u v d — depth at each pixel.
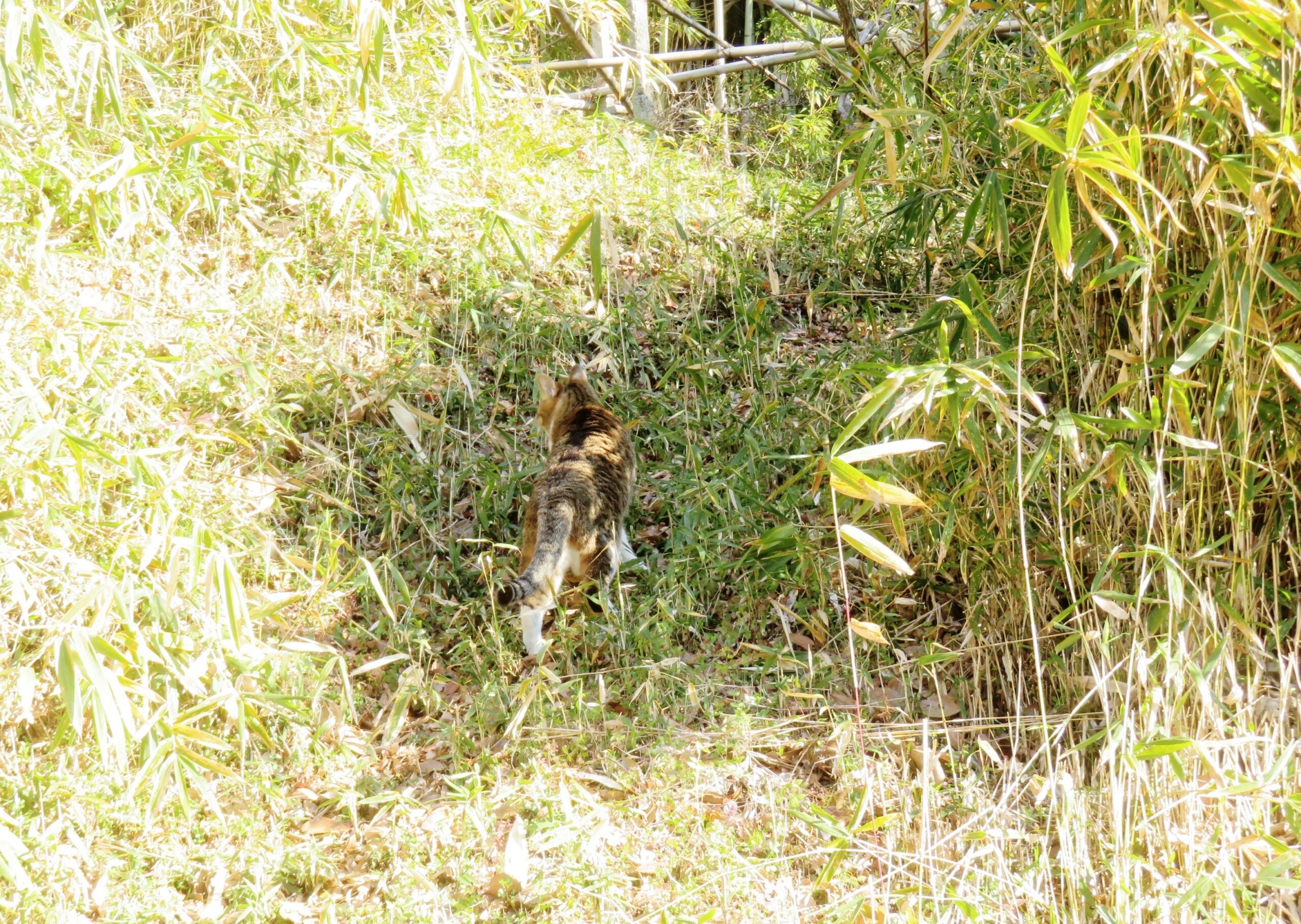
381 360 7.12
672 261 8.87
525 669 5.45
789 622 5.69
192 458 5.32
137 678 4.29
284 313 6.96
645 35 12.23
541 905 3.84
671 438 6.79
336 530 6.06
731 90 14.65
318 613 5.34
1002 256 4.79
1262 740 3.53
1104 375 4.61
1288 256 4.03
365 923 3.71
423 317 7.41
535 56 10.91
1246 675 4.27
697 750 4.57
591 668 5.41
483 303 7.66
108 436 4.71
